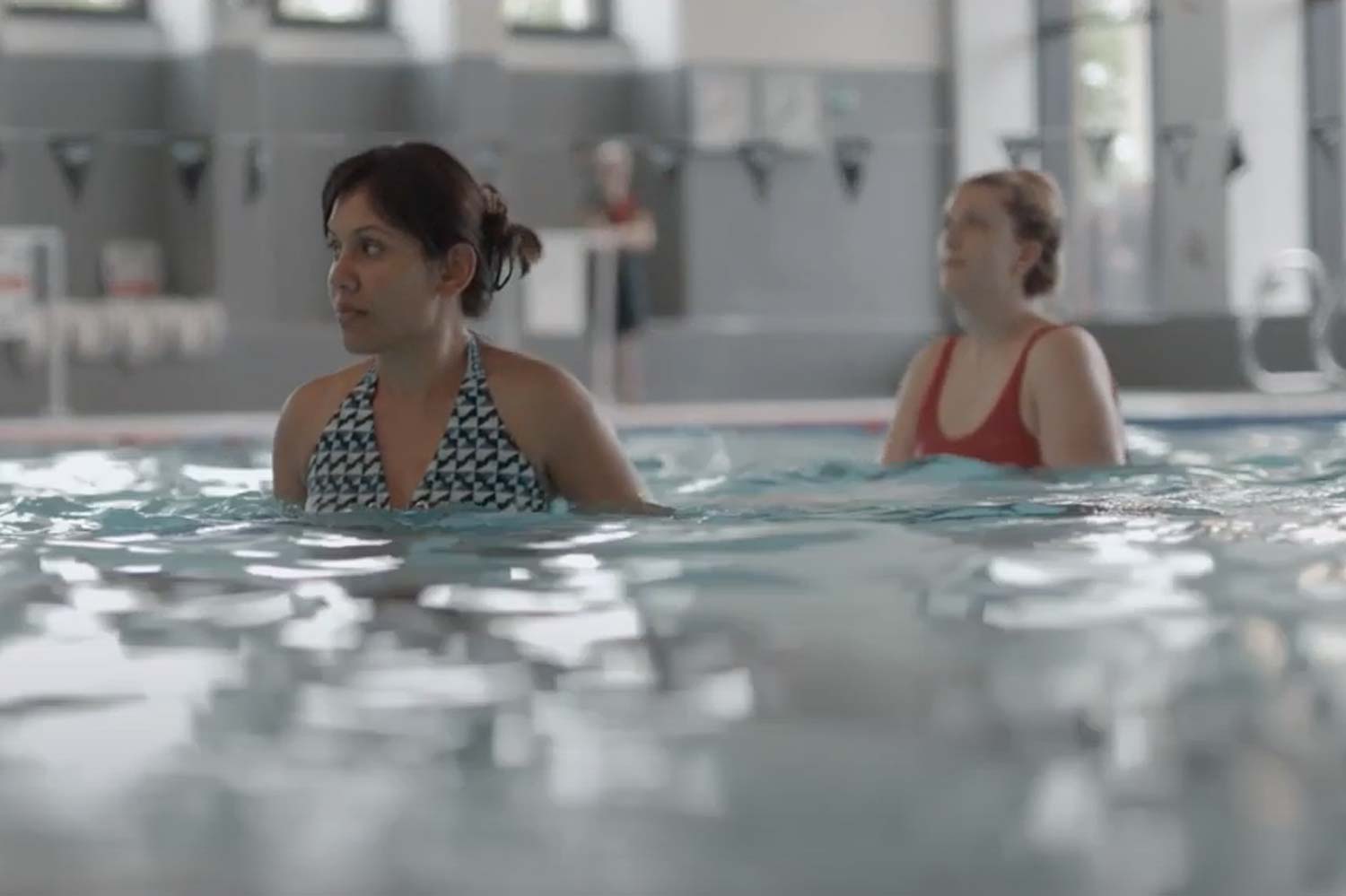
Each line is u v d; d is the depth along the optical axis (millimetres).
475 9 13906
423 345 3326
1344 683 1791
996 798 1376
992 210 4199
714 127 14469
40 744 1605
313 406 3469
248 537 3055
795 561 2705
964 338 4426
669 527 3111
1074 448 4148
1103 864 1209
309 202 14039
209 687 1844
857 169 11352
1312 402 9398
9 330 10914
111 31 13820
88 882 1209
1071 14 14695
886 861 1225
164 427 8906
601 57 14773
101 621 2260
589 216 12852
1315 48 13422
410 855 1256
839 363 14781
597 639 2084
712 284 14586
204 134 12148
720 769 1481
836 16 14812
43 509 3586
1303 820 1305
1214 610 2252
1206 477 4027
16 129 13578
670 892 1170
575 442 3354
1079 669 1885
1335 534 2982
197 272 13555
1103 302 14375
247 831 1321
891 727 1618
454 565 2693
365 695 1788
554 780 1452
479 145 11898
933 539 2953
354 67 14188
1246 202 13414
